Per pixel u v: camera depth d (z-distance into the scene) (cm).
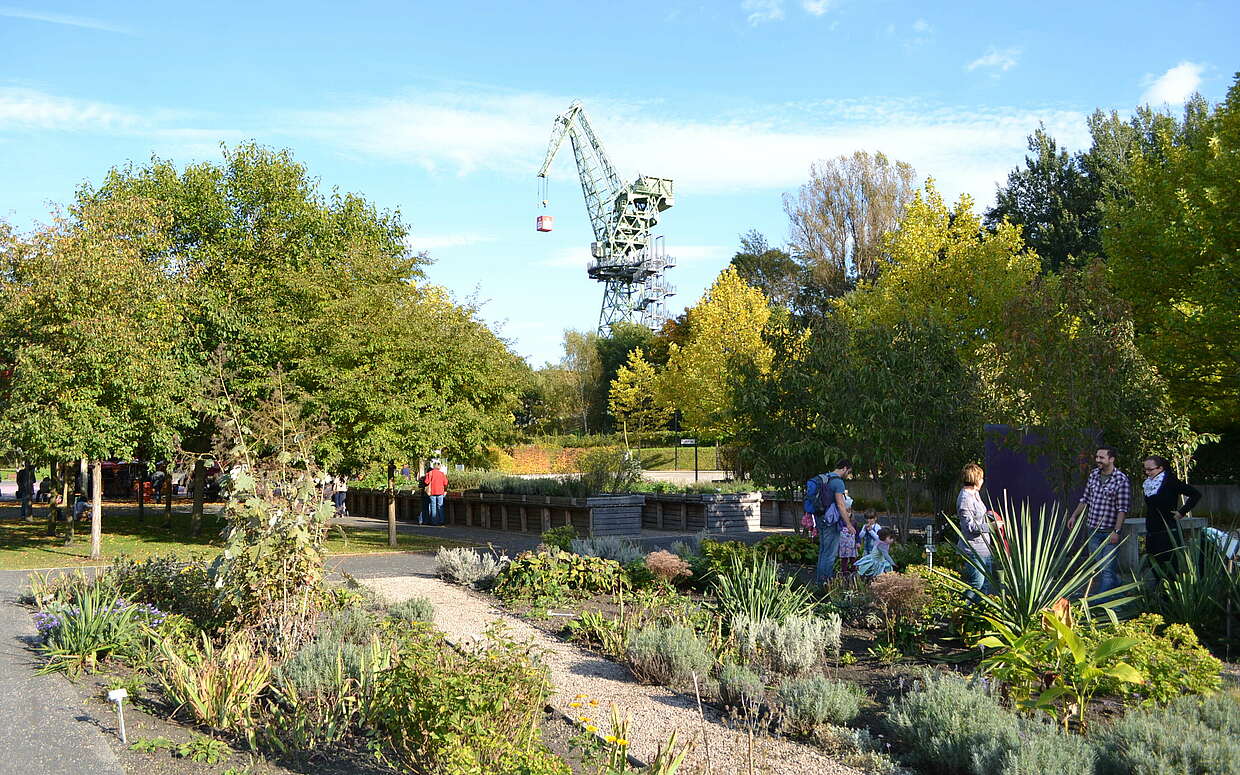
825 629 734
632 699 623
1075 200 4188
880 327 1373
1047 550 692
